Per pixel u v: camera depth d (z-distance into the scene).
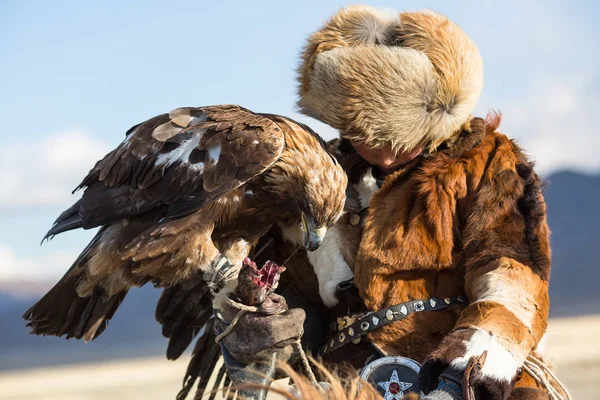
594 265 118.94
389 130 9.38
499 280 8.99
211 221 10.04
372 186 10.20
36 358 81.75
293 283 10.80
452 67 9.44
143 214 10.34
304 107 10.23
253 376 9.05
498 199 9.39
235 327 9.07
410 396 7.78
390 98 9.30
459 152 9.75
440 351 8.49
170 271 9.98
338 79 9.47
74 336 11.02
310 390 7.86
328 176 10.00
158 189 10.09
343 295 10.10
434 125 9.46
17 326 110.94
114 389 41.78
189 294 11.07
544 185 9.78
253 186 10.26
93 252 10.52
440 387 8.39
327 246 10.19
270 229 11.04
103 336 97.25
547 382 9.28
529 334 8.76
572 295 103.75
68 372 58.28
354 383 8.02
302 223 10.20
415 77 9.28
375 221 9.78
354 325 9.84
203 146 9.96
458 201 9.62
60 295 10.79
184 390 11.30
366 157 9.93
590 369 34.84
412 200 9.70
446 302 9.55
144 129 10.47
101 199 10.49
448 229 9.52
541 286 9.12
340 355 10.04
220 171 9.84
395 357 9.27
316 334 10.46
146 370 52.47
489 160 9.69
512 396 8.93
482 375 8.27
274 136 9.91
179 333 11.26
